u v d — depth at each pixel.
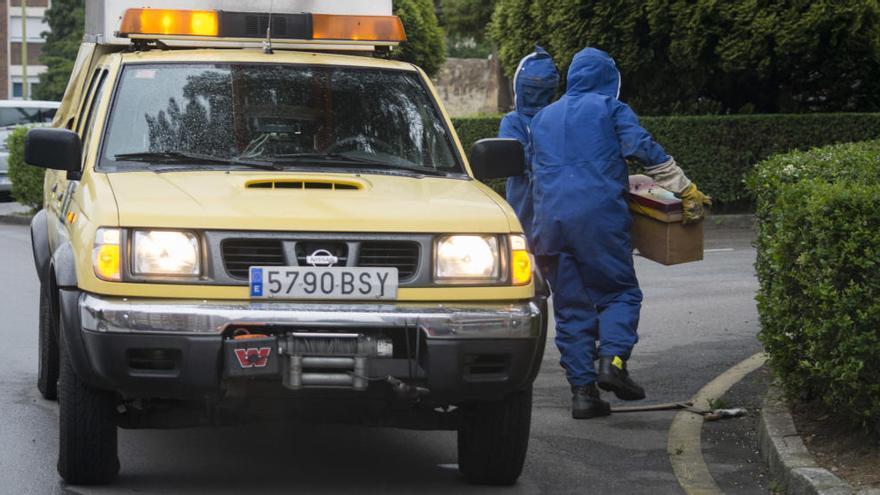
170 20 17.86
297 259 14.07
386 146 16.86
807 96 53.38
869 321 14.64
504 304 14.56
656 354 24.02
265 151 16.36
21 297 31.11
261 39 18.34
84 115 18.73
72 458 14.91
